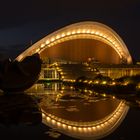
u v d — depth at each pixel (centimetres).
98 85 3744
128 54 7625
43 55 7425
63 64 6203
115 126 1403
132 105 2059
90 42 7781
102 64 6394
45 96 2811
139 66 6216
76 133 1293
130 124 1434
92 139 1189
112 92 3012
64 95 2897
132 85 3025
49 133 1277
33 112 1819
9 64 2922
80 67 5991
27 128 1371
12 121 1536
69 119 1620
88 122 1541
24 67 2988
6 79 2912
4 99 2470
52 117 1672
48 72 6031
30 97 2692
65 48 7612
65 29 7281
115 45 7719
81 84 4275
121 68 6103
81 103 2255
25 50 7012
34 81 3031
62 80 5572
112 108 1967
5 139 1166
